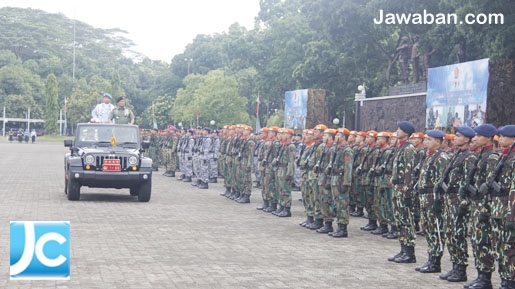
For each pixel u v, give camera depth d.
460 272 10.20
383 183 14.66
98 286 9.10
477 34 28.09
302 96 34.75
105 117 22.20
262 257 11.66
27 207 17.72
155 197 21.88
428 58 38.03
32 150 62.59
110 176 19.14
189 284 9.36
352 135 17.62
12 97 110.56
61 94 116.00
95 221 15.53
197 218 16.78
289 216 17.72
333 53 46.12
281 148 17.80
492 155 9.33
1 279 9.39
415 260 11.59
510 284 8.95
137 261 10.95
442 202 10.49
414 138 13.68
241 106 76.12
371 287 9.56
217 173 29.44
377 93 47.38
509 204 8.56
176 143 32.03
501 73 18.72
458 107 20.17
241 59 64.69
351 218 18.08
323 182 14.80
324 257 11.85
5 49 141.25
